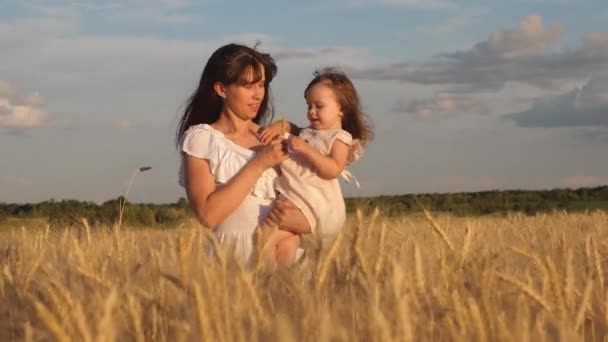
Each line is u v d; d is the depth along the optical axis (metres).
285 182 5.34
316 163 5.25
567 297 2.88
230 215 5.16
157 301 3.01
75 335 2.45
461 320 2.67
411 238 4.48
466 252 3.49
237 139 5.36
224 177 5.14
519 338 2.57
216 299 2.73
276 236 5.14
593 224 9.14
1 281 3.65
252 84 5.27
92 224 7.92
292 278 3.32
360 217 3.47
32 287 3.60
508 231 7.20
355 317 2.79
